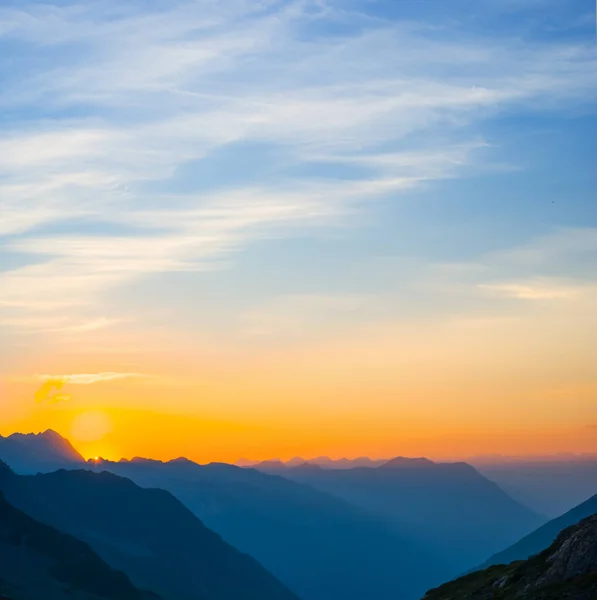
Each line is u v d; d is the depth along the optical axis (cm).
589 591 7894
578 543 8594
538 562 9331
